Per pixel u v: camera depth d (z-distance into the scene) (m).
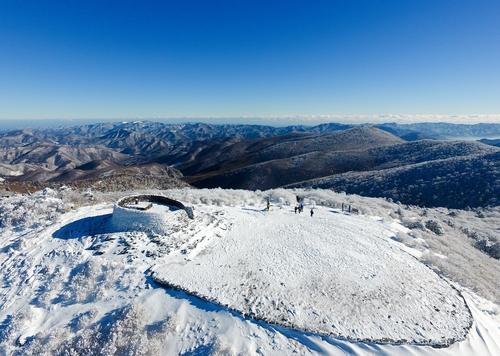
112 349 15.16
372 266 23.06
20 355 15.48
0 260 23.23
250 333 16.17
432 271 23.14
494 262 28.77
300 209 35.31
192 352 15.30
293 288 19.81
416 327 17.14
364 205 41.78
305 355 15.22
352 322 17.11
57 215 29.77
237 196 42.84
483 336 17.30
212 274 20.75
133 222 26.14
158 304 17.86
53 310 18.17
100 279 20.05
